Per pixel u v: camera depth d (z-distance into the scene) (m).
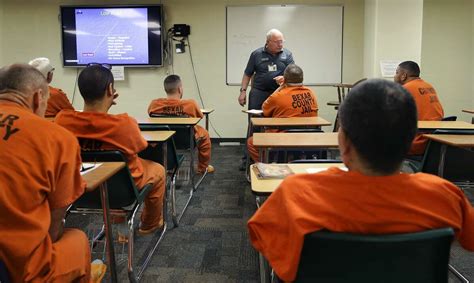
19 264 1.07
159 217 2.53
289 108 3.47
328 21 6.22
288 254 0.87
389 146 0.81
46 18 6.33
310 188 0.87
